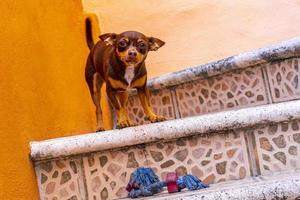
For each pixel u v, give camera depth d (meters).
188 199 1.55
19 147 1.81
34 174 1.87
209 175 1.82
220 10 3.33
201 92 2.71
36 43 2.26
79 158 1.86
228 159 1.81
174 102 2.82
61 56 2.57
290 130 1.77
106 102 3.00
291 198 1.49
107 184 1.85
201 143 1.83
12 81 1.91
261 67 2.49
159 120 2.14
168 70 3.33
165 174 1.84
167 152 1.84
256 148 1.79
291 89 2.39
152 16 3.39
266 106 1.79
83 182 1.86
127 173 1.85
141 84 2.15
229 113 1.80
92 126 2.84
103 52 2.23
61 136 2.36
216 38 3.32
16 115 1.88
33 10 2.30
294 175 1.57
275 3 3.27
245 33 3.29
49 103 2.28
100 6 3.45
